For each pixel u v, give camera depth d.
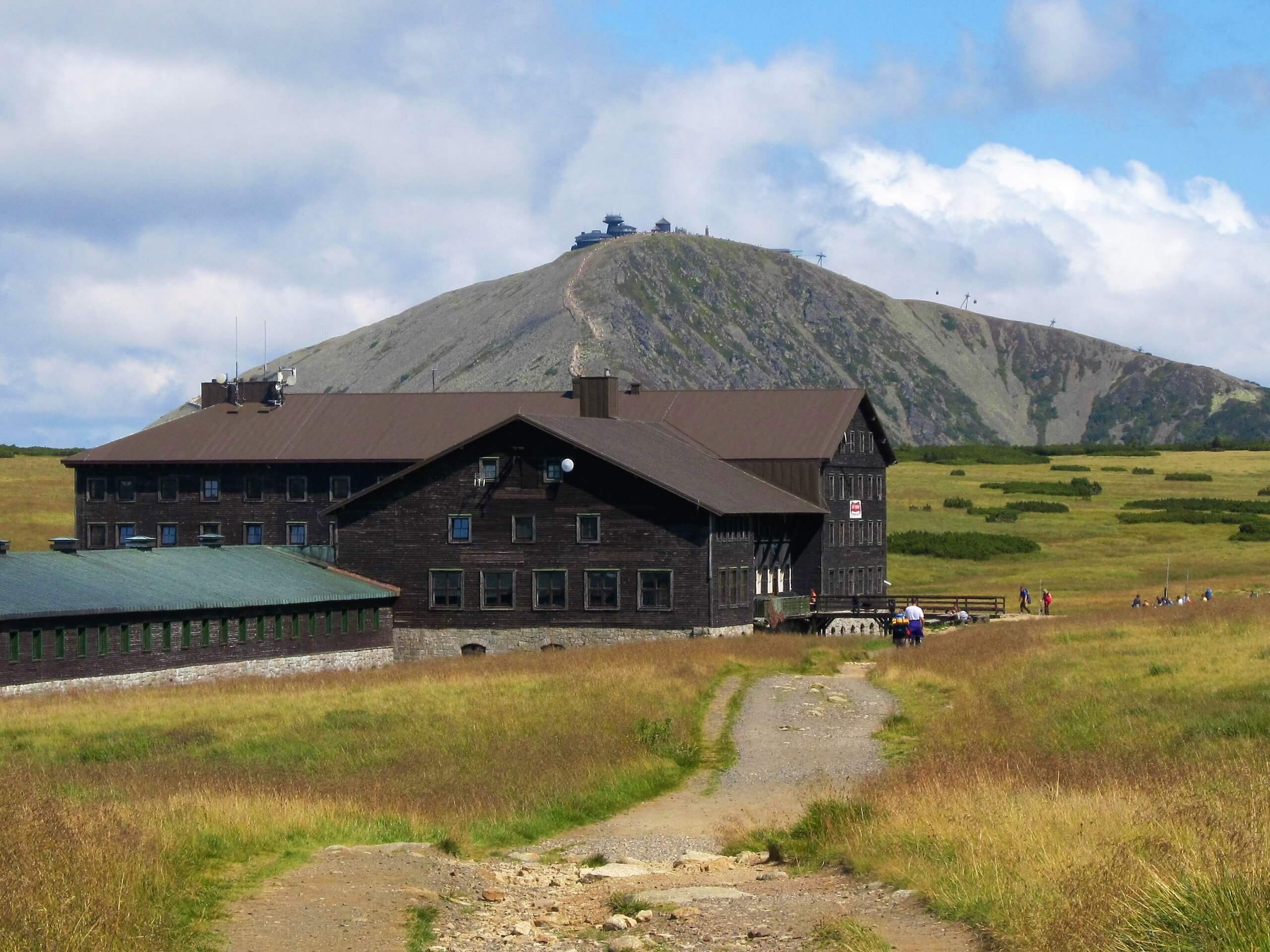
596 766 41.06
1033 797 27.77
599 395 112.81
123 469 123.44
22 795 25.47
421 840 31.25
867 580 120.44
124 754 44.31
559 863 30.11
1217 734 38.69
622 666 65.06
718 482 100.69
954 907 20.92
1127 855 19.86
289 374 131.00
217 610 79.38
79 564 80.38
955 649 71.38
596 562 92.94
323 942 20.94
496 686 57.59
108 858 22.06
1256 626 66.62
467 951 20.95
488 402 125.19
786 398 118.44
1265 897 17.34
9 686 67.12
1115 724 41.88
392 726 48.00
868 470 121.44
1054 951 17.88
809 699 58.44
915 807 28.30
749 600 96.62
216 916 21.94
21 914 18.75
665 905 23.50
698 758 46.00
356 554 97.06
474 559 95.06
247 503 121.19
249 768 41.00
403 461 118.19
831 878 25.53
